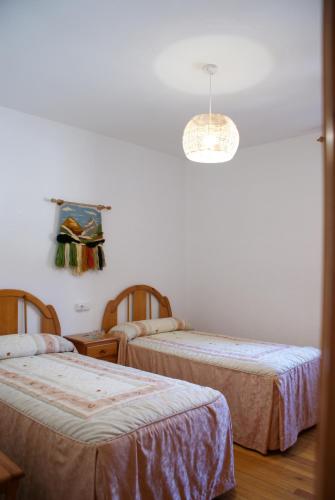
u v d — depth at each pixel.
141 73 2.67
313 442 2.86
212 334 3.97
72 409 1.84
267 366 2.76
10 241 3.25
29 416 1.87
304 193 3.87
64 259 3.53
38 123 3.47
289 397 2.75
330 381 0.54
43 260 3.46
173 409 1.93
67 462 1.61
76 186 3.73
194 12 2.01
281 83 2.80
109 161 4.03
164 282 4.59
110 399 1.96
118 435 1.63
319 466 0.56
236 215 4.40
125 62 2.52
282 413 2.65
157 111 3.35
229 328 4.43
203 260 4.71
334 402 0.53
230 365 2.91
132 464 1.62
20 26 2.13
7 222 3.24
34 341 3.01
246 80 2.75
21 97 3.08
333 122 0.55
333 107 0.55
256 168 4.24
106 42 2.29
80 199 3.76
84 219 3.74
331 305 0.54
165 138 4.07
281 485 2.28
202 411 2.04
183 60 2.48
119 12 2.01
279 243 4.04
